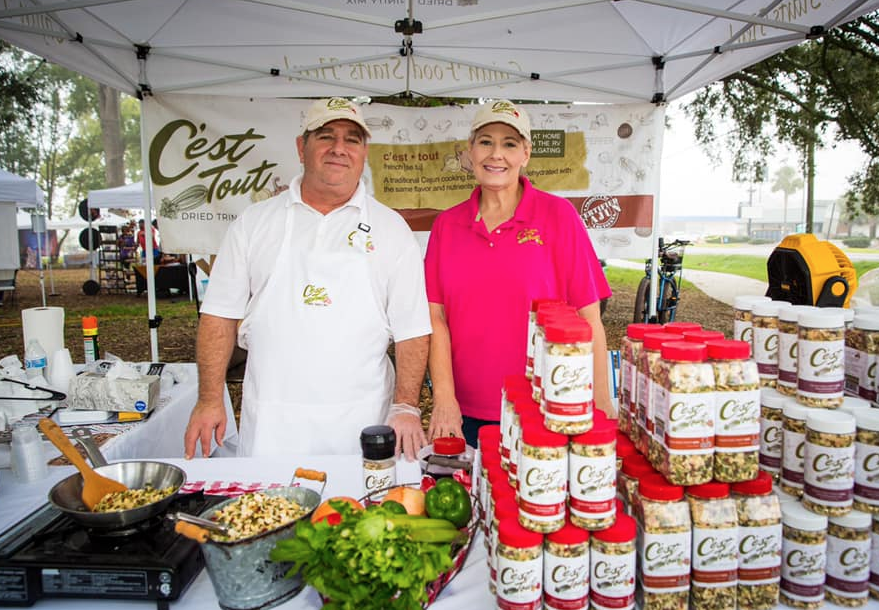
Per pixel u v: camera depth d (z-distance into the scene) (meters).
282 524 1.10
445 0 3.03
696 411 1.03
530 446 1.01
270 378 2.09
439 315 2.35
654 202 3.87
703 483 1.05
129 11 3.04
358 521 1.04
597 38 3.35
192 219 3.77
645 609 1.06
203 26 3.20
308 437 2.09
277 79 3.63
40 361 2.62
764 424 1.21
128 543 1.20
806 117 8.66
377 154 3.81
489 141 2.14
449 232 2.34
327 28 3.24
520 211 2.21
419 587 0.97
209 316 2.09
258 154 3.75
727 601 1.05
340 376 2.09
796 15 2.76
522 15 3.09
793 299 2.21
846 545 1.07
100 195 10.52
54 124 28.14
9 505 1.56
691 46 3.39
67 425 2.20
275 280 2.09
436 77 3.65
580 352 1.00
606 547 1.01
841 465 1.06
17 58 25.39
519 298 2.19
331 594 0.97
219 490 1.60
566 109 3.81
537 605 1.02
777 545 1.06
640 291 6.82
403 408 2.01
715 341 1.08
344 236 2.11
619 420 1.32
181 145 3.70
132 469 1.46
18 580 1.12
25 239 18.23
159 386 2.43
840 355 1.13
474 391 2.30
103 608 1.14
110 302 12.71
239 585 1.07
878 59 7.47
